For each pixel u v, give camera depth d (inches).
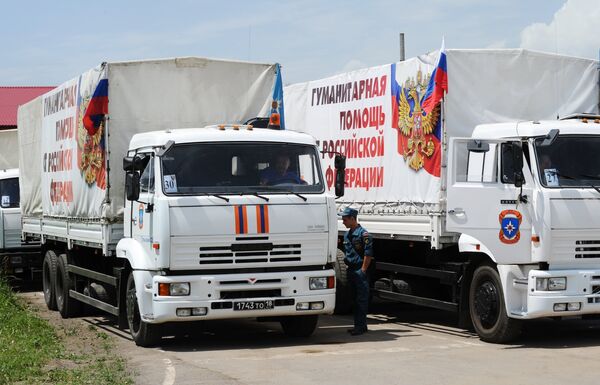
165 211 437.1
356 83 584.7
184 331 534.6
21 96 2064.5
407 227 524.7
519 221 447.8
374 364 400.2
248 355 437.1
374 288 590.9
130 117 524.7
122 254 490.3
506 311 454.0
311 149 473.7
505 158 455.8
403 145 529.7
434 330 529.0
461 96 499.2
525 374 370.3
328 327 547.8
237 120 547.2
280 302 451.2
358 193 581.6
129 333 533.3
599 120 480.1
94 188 546.9
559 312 439.5
